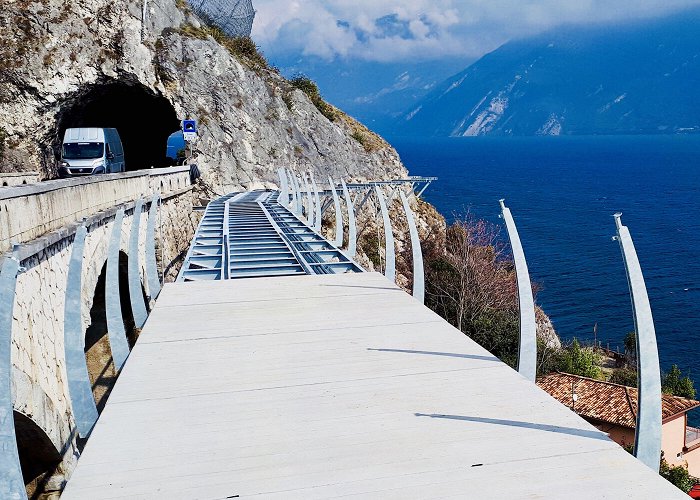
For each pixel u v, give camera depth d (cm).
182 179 3244
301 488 411
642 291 473
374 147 5784
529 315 635
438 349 707
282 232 1817
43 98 3431
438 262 3888
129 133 5003
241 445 476
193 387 598
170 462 450
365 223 4138
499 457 449
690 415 3897
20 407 836
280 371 640
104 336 1902
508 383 598
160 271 2391
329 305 921
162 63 3884
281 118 4772
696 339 4994
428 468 434
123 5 3694
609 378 3550
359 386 595
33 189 1002
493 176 17812
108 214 1518
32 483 1005
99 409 1587
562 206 11638
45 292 1026
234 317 857
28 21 3391
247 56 5128
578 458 446
